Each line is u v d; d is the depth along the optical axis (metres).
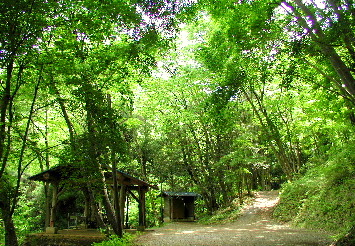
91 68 8.88
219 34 11.85
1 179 6.96
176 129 23.56
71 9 7.53
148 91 20.52
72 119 12.45
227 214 21.03
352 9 6.55
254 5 8.49
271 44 8.87
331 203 12.26
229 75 11.20
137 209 26.53
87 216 16.38
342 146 13.66
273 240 9.46
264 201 21.81
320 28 7.38
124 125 9.66
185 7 8.02
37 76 8.59
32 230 18.81
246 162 19.41
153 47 8.61
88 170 9.37
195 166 25.00
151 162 26.77
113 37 8.73
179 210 25.66
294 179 18.75
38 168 19.12
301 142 22.55
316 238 9.34
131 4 7.66
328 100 11.09
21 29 6.37
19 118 7.75
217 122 13.34
